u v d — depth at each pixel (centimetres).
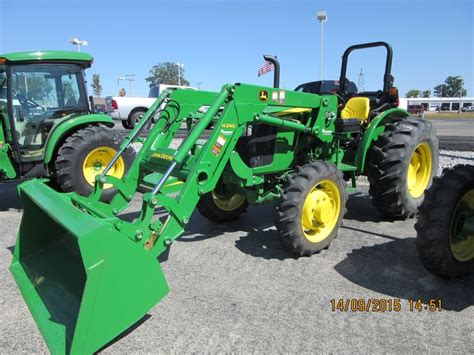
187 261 382
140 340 258
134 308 251
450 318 280
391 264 369
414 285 328
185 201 311
